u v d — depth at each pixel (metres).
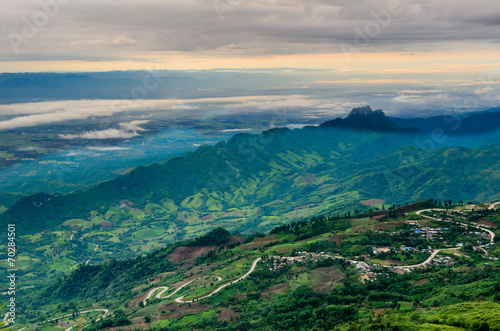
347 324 145.12
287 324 159.62
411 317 136.50
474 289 151.75
